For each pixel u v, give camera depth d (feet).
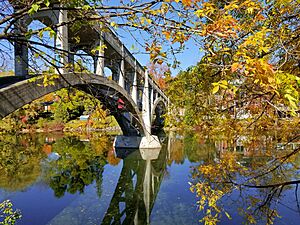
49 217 34.86
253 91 9.30
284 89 6.30
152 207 37.91
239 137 15.52
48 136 128.57
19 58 12.91
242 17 10.16
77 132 133.39
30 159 72.64
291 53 8.66
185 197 41.42
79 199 42.29
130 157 78.79
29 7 8.10
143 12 8.18
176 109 15.88
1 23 8.25
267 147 16.62
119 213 36.45
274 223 25.11
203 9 7.55
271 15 10.42
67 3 8.89
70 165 67.77
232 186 16.88
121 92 57.77
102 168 65.16
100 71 42.63
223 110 13.76
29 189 47.34
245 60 6.55
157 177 55.57
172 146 96.43
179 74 13.94
